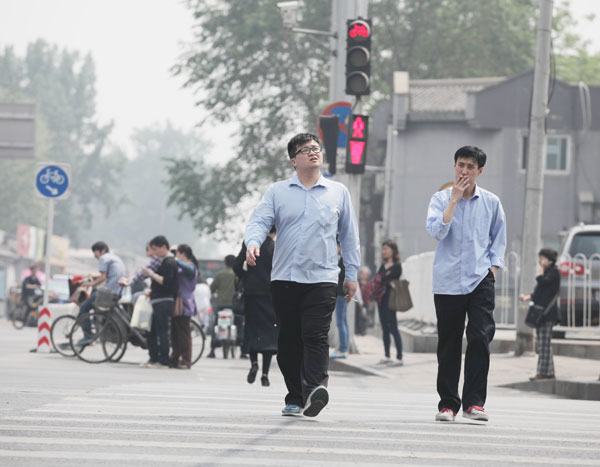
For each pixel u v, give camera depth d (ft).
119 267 100.58
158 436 36.50
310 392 41.98
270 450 34.01
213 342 123.03
